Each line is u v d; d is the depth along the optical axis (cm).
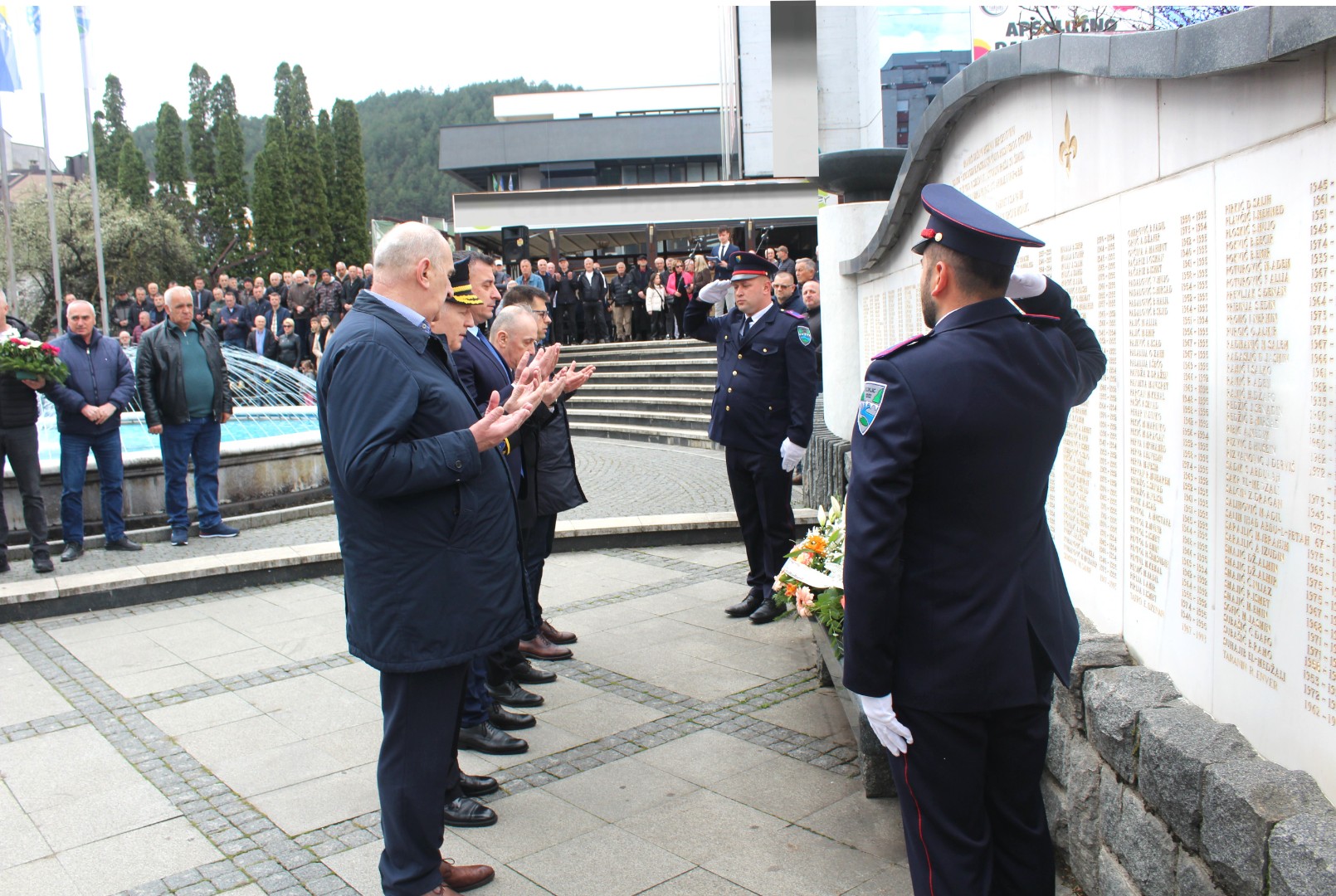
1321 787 190
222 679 493
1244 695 218
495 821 341
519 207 2619
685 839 327
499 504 285
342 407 262
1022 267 348
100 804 361
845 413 670
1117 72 248
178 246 3388
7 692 480
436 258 282
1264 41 187
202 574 652
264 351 1716
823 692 454
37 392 690
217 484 818
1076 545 318
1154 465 259
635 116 4275
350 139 5619
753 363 552
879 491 206
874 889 293
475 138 4275
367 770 387
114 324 2561
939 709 213
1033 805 229
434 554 270
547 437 474
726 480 1038
